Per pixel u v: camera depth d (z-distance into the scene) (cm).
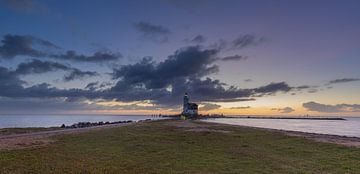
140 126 7506
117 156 2398
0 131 5253
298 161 2231
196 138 4000
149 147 2973
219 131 5616
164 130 5744
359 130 10419
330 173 1830
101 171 1833
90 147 2905
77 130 5666
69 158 2247
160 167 1986
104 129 5966
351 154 2586
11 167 1862
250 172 1845
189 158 2341
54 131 5312
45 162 2056
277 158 2364
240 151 2753
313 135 5041
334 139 4197
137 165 2039
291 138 4078
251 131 5666
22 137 3850
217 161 2216
